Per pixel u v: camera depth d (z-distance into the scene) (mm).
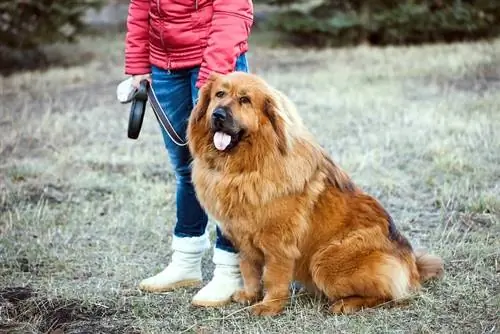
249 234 4820
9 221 6938
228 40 4742
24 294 5402
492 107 10719
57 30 16625
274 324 4797
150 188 8008
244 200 4703
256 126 4668
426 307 4879
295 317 4879
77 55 18156
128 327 4867
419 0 17797
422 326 4625
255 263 5070
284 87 13266
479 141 8969
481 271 5465
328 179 4977
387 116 10672
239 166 4711
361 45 18031
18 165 8797
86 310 5133
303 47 18594
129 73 5301
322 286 4945
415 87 12703
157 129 10789
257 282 5137
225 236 5055
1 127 10727
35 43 16422
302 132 4891
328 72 14531
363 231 4883
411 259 5105
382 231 4941
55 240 6504
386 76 13836
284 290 4930
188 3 4867
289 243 4805
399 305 4910
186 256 5434
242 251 4984
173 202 7508
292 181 4707
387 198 7445
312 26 17922
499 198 7051
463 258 5777
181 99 5176
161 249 6285
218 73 4766
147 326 4848
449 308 4902
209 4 4898
